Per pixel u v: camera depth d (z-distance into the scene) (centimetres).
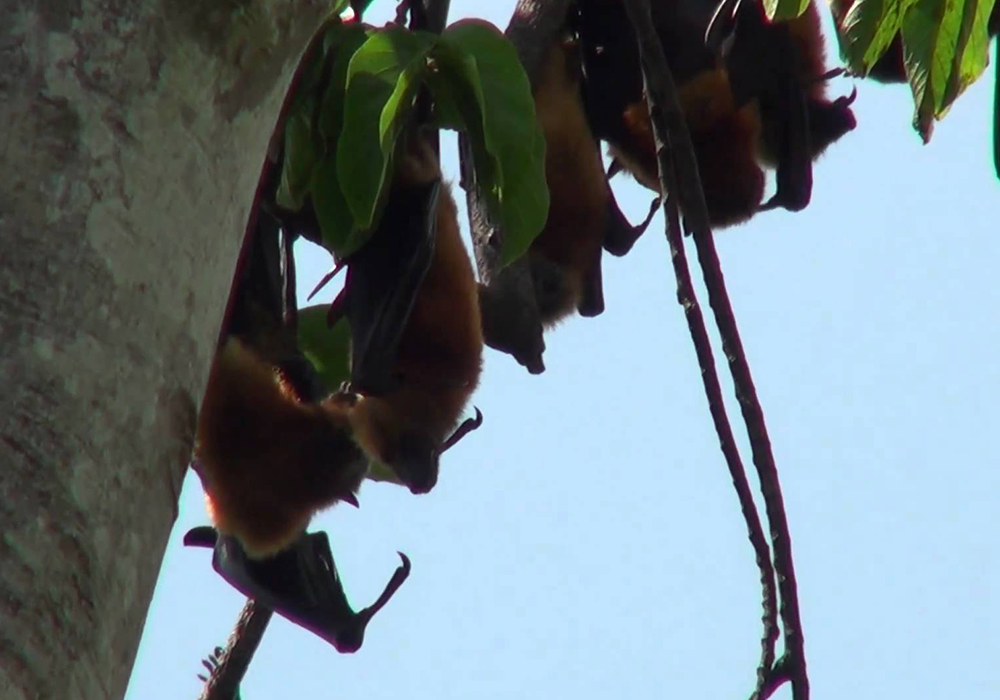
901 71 1341
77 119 548
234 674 1205
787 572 934
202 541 1342
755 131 1445
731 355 956
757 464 942
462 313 1213
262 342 1241
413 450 1195
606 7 1355
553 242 1360
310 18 633
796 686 927
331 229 960
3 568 474
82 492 504
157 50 574
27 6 559
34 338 510
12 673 461
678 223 989
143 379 538
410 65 886
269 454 1243
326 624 1272
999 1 1002
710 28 1310
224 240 589
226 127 597
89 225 536
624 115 1389
